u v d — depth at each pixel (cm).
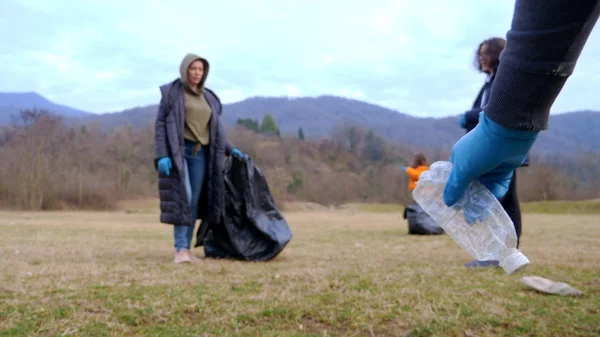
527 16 120
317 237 779
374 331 246
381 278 356
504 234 160
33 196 2783
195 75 447
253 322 256
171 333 238
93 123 3856
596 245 627
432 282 345
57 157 3103
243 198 477
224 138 469
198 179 464
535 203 3269
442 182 167
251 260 466
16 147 2916
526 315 271
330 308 275
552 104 130
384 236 807
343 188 4456
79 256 479
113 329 240
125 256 487
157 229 945
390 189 4516
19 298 288
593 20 115
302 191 4319
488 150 142
